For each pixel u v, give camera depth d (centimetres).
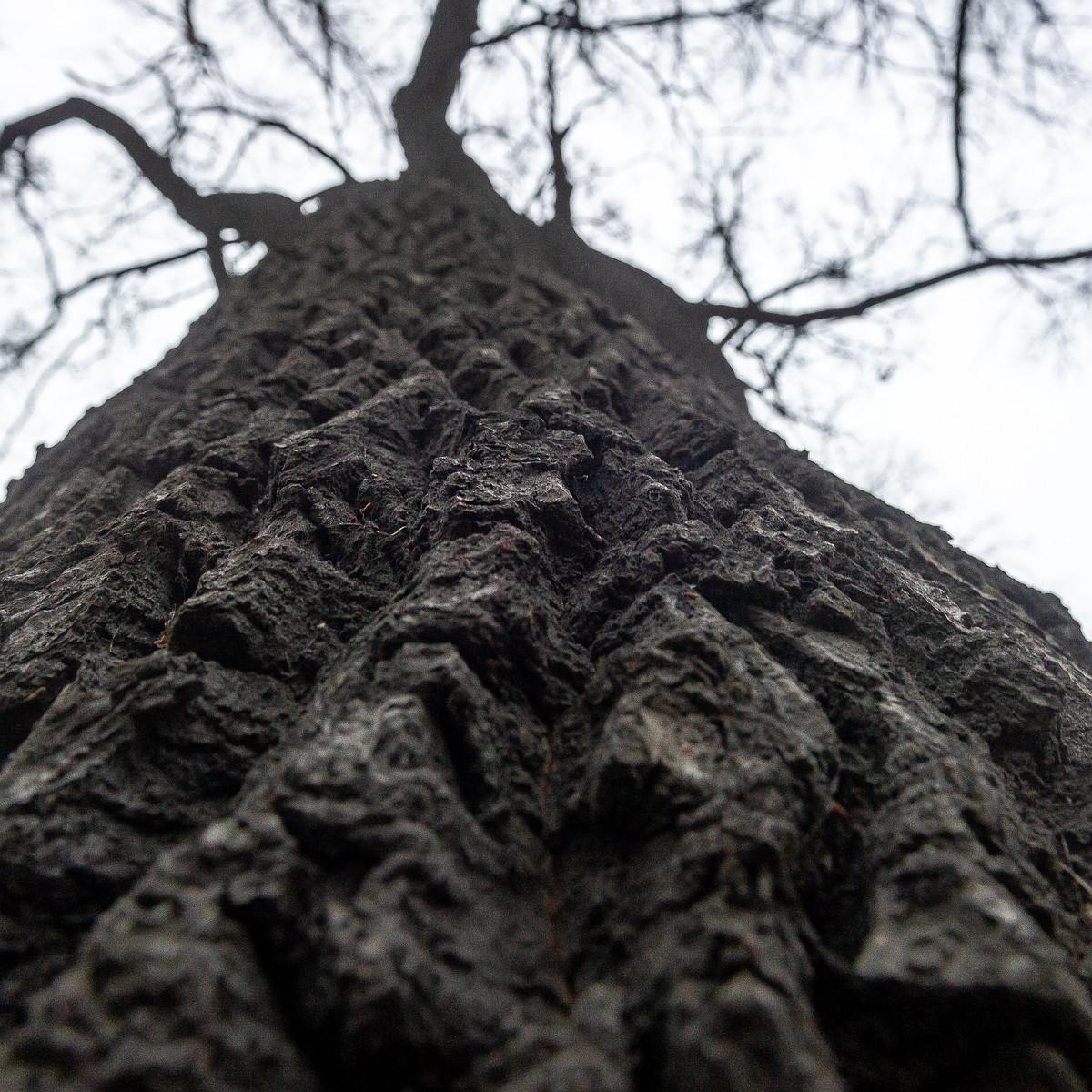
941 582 45
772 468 51
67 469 58
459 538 34
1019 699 34
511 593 32
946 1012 24
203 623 32
